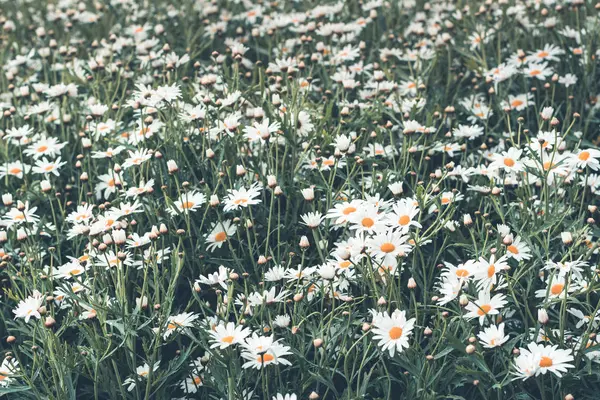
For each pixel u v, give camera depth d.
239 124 1.76
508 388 1.48
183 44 2.28
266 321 1.54
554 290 1.52
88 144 1.80
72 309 1.55
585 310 1.55
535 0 2.13
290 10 2.41
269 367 1.48
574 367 1.44
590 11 2.15
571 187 1.66
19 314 1.49
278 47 2.16
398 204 1.53
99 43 2.37
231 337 1.45
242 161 1.69
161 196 1.74
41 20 2.52
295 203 1.72
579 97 1.94
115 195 1.80
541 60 1.95
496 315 1.51
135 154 1.72
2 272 1.68
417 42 2.21
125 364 1.55
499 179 1.67
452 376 1.47
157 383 1.53
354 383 1.54
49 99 2.01
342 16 2.30
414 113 1.79
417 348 1.47
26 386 1.47
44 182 1.69
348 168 1.72
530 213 1.61
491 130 1.85
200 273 1.64
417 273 1.59
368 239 1.49
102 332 1.55
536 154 1.59
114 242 1.56
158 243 1.65
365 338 1.47
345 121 1.80
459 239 1.60
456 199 1.63
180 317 1.51
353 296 1.59
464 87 2.07
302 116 1.78
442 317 1.48
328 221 1.64
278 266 1.55
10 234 1.72
